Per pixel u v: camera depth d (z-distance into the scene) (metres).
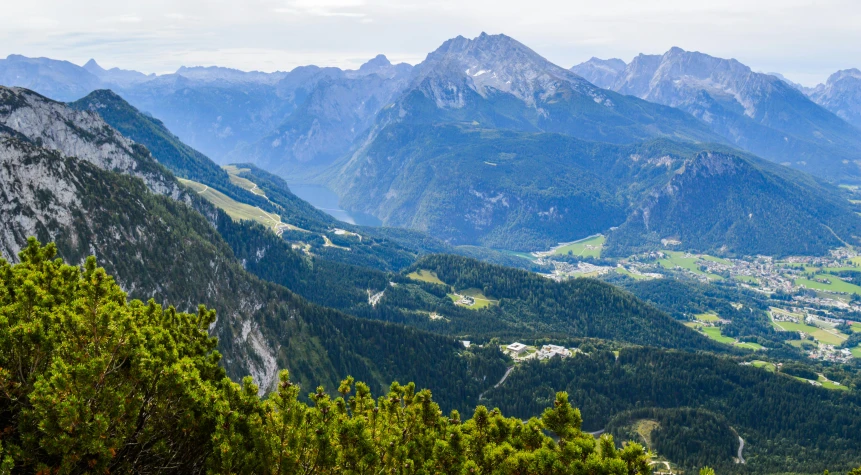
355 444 44.75
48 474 35.31
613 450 44.53
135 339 41.56
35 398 35.25
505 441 49.69
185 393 41.59
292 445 42.12
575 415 49.31
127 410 38.91
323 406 45.34
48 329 41.19
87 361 38.81
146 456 42.34
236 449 40.22
